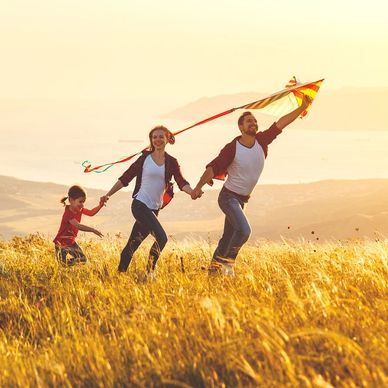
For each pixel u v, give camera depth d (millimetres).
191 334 5926
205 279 9648
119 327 7141
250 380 4859
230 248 11406
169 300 7797
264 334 5156
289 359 4859
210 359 5258
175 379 5090
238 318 6008
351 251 11984
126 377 5352
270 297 7406
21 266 11852
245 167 11398
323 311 6125
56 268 11188
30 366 6074
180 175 11641
